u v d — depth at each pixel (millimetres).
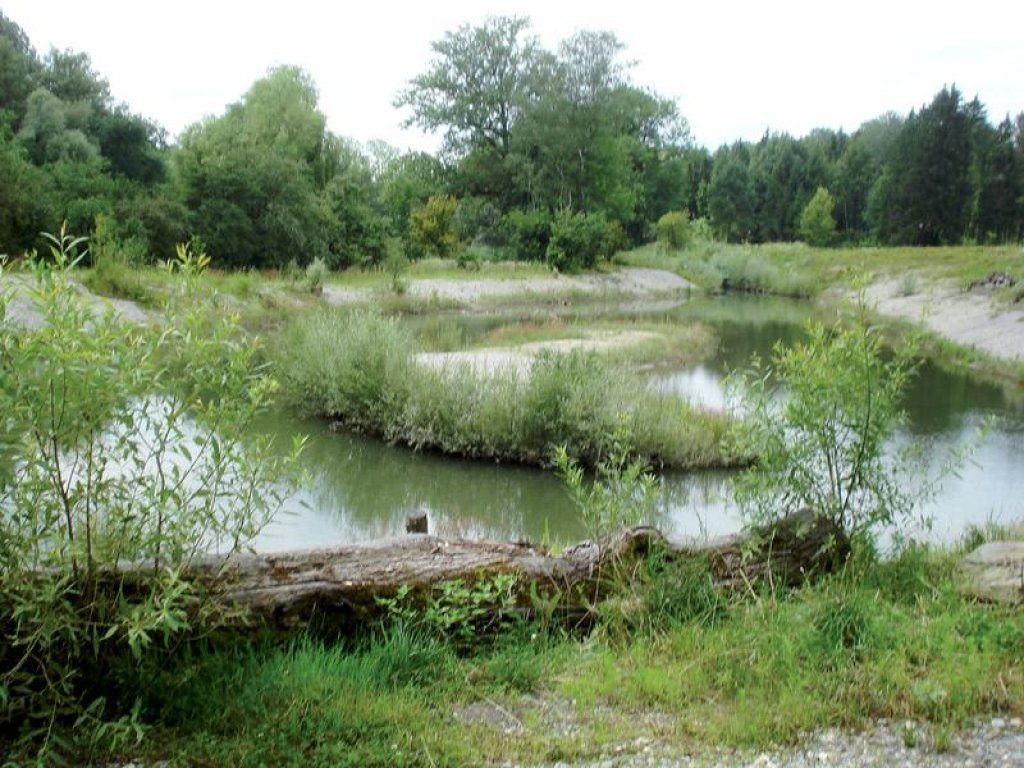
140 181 47375
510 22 57875
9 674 3096
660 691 3734
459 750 3229
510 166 56625
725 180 82312
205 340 3758
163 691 3480
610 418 11430
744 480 5363
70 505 3502
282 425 13523
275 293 27938
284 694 3551
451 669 3967
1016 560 4973
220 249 35250
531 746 3295
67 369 3258
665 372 19328
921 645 4023
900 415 5438
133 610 3252
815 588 4676
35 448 3312
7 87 48188
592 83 56500
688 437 11625
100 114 53781
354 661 3889
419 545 4496
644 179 73688
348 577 4184
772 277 49531
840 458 5449
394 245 41656
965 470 10961
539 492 10648
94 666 3473
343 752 3184
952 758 3156
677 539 4988
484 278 42344
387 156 68875
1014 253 40156
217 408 3791
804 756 3197
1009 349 21281
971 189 65625
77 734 3244
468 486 10852
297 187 37969
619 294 44375
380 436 12992
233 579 3957
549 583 4527
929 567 5219
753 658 3967
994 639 4043
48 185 33094
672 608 4508
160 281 22672
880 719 3453
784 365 5422
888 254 49188
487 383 12797
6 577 3162
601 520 5586
